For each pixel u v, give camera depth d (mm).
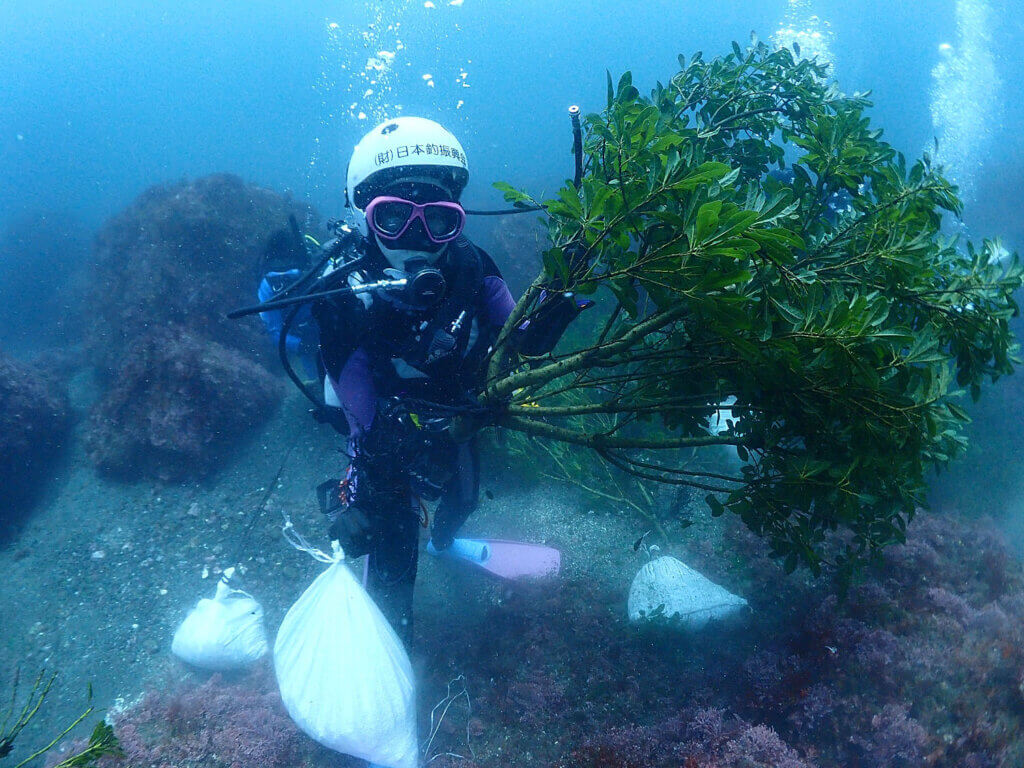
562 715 3197
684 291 1632
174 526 4977
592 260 1936
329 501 3055
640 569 4004
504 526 4816
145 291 7410
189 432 5578
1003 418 5516
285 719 3098
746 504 2180
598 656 3473
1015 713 2977
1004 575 3842
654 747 2920
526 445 4949
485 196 14656
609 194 1601
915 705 2951
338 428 2947
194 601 4289
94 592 4367
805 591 3779
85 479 5680
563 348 5445
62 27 70375
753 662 3240
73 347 9188
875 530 2363
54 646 3955
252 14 65500
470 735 3158
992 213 11727
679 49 56188
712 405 2184
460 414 2453
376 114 35344
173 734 3061
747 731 2814
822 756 2820
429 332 2498
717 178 1729
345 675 2834
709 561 4184
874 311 1638
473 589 4207
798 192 2219
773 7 52438
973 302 1926
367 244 2490
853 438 1971
